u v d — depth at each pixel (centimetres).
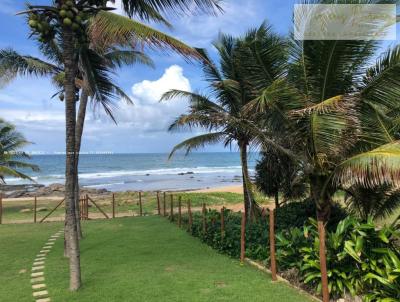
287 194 1147
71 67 567
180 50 516
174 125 1034
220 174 5453
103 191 2928
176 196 2153
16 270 690
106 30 520
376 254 488
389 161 490
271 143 775
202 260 728
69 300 516
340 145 612
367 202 724
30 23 515
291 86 653
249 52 733
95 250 841
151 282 584
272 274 589
